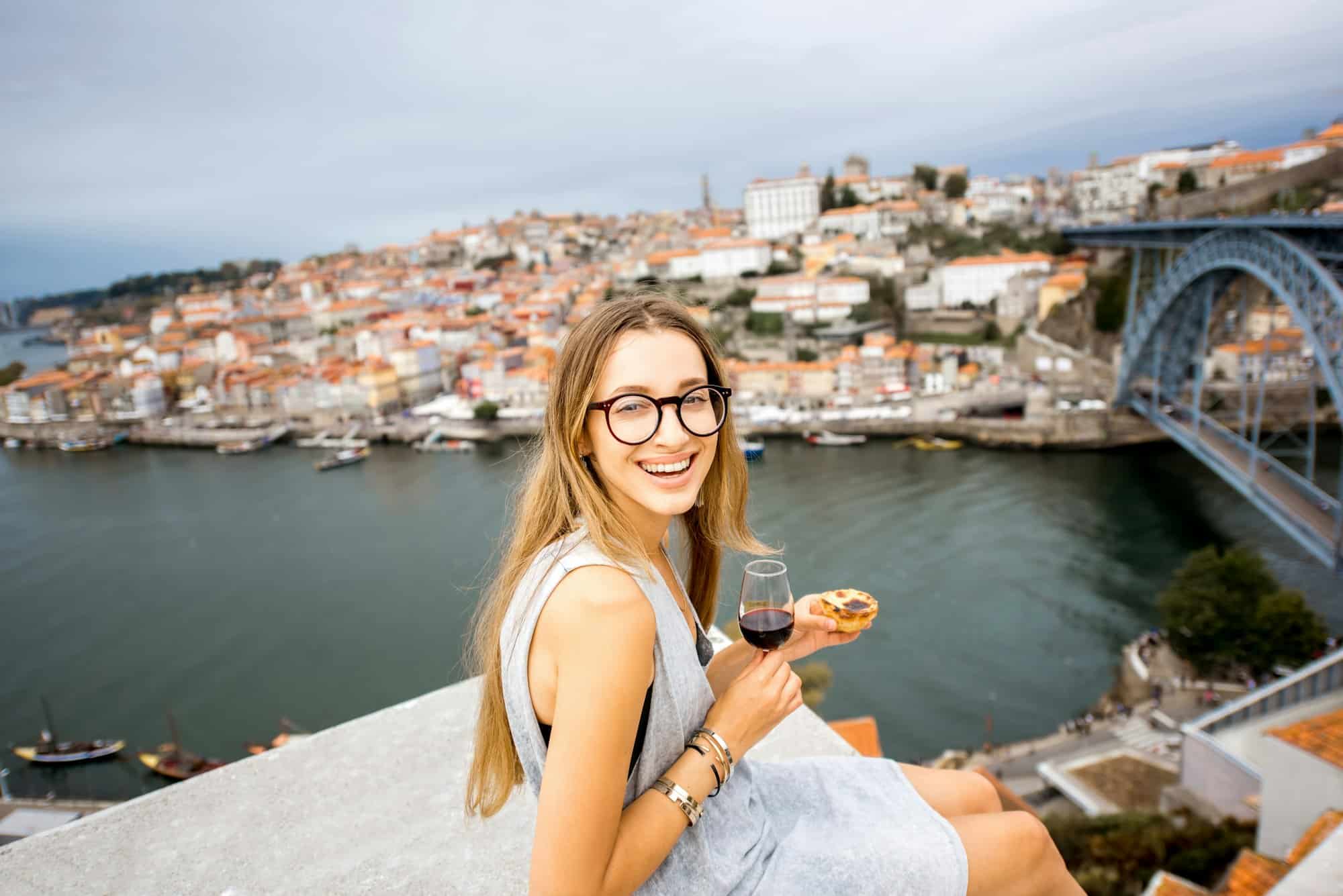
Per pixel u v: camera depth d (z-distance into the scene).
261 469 84.50
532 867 1.51
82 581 52.94
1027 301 99.44
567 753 1.52
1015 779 26.84
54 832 2.83
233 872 2.64
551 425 1.80
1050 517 53.59
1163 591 42.25
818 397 91.00
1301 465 58.81
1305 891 3.92
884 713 33.31
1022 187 159.38
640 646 1.59
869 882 1.80
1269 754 13.04
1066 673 35.25
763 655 1.94
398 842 2.75
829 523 54.72
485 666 1.91
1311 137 107.56
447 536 57.06
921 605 42.06
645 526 1.91
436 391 114.25
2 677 41.34
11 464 93.06
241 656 41.59
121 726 36.44
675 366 1.76
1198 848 15.45
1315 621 32.72
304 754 3.25
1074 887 2.03
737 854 1.82
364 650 41.25
